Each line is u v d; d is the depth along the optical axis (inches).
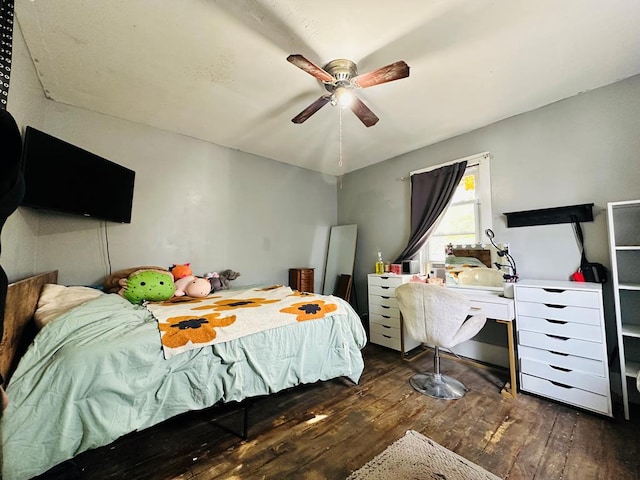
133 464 55.1
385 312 122.3
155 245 110.9
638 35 63.1
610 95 81.7
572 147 87.8
